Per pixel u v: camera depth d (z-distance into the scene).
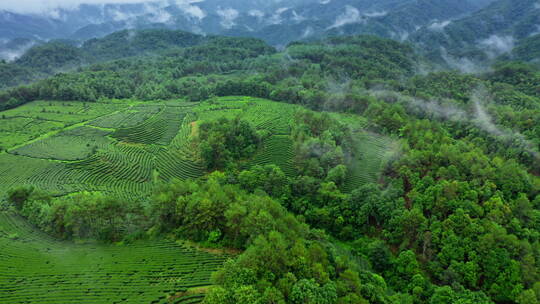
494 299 58.88
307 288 43.12
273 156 116.56
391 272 67.62
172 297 53.56
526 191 77.75
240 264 48.44
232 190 77.50
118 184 102.19
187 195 74.56
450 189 73.94
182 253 66.44
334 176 94.31
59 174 104.75
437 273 63.81
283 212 70.25
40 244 71.62
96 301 52.91
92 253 67.62
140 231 74.00
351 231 81.06
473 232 64.38
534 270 58.00
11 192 83.12
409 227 72.25
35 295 54.44
